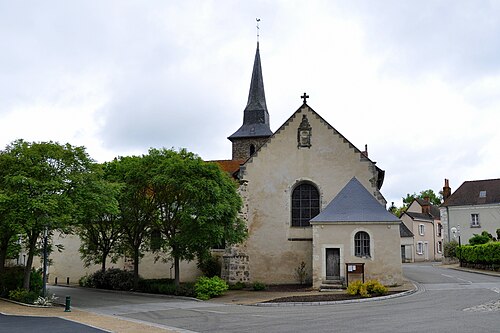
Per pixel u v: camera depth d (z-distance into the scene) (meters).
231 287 28.56
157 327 14.98
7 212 20.53
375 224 26.44
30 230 21.84
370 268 26.06
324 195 30.16
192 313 18.73
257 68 47.97
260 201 30.80
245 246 30.33
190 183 24.48
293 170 30.80
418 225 61.78
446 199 53.88
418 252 60.75
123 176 26.83
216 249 33.00
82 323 15.91
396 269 25.91
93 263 36.56
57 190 21.28
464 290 22.94
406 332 12.93
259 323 15.47
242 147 45.72
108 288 31.44
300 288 27.55
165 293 26.78
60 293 28.69
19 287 24.08
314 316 16.69
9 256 28.98
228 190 26.50
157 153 27.14
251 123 46.78
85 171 22.69
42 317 17.55
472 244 40.91
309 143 30.86
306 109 31.25
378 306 18.77
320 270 26.61
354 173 30.05
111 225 30.00
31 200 19.83
